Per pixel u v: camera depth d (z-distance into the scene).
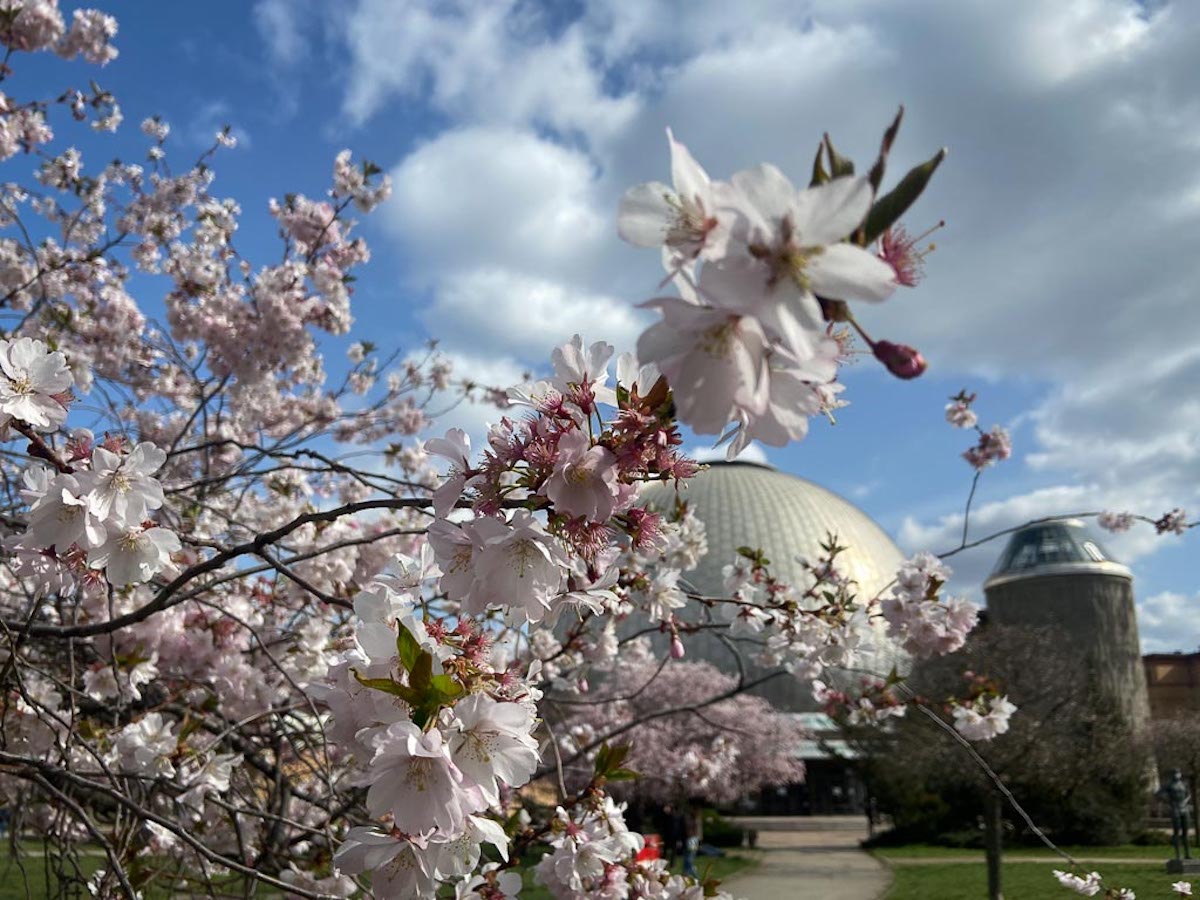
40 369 2.26
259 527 6.10
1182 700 48.41
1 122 6.20
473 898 2.34
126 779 3.52
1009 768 14.87
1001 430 6.47
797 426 1.29
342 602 2.61
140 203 7.57
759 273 1.04
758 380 1.12
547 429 1.57
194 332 6.29
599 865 2.81
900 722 17.91
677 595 4.12
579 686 5.38
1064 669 19.58
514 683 1.67
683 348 1.15
